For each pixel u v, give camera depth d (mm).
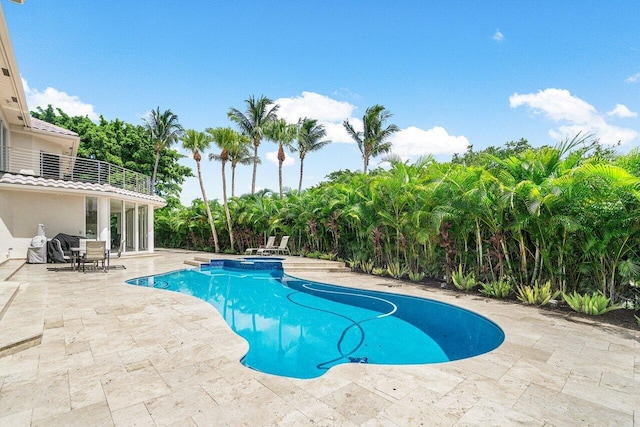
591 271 6738
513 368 3699
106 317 5480
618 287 6402
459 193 8516
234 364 3648
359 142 25422
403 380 3357
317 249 16094
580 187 6258
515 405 2887
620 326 5395
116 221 17250
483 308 6684
